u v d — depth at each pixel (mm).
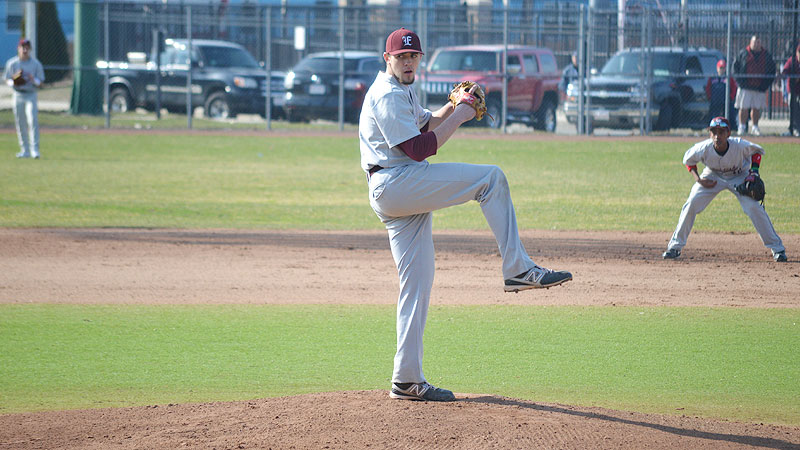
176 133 95750
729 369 23703
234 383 22438
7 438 17609
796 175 64250
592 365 24094
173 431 17703
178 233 44688
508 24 105250
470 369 23766
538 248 41125
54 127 99750
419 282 19125
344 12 101688
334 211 52062
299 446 16562
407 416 18078
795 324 28531
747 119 87438
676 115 91625
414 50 18047
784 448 16875
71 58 145000
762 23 89375
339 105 98125
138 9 119250
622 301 31797
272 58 116375
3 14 120312
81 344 26016
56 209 51156
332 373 23359
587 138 90938
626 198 56625
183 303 31281
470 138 90375
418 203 18328
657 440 17000
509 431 17141
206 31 119625
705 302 31625
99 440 17375
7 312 29719
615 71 94062
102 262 37875
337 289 33594
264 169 70500
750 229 46656
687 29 91062
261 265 37656
